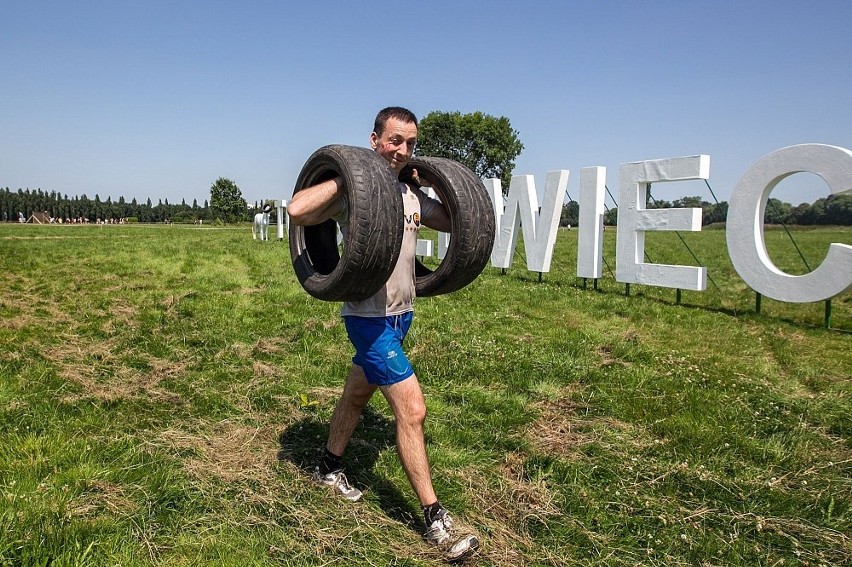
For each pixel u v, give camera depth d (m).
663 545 2.95
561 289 11.99
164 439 3.94
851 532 3.11
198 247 22.98
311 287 3.04
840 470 3.82
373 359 2.92
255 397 4.88
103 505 3.02
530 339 7.24
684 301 11.09
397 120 3.04
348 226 2.70
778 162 8.89
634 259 11.16
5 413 4.20
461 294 10.88
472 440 4.16
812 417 4.74
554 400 5.05
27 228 53.09
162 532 2.83
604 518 3.19
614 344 6.97
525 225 13.87
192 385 5.13
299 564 2.64
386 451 3.86
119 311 8.45
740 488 3.50
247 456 3.77
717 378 5.63
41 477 3.28
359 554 2.76
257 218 30.84
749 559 2.87
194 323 7.66
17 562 2.50
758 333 8.20
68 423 4.10
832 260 8.25
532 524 3.12
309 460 3.72
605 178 11.77
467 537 2.77
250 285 11.62
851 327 8.69
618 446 4.12
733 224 9.68
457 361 6.01
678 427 4.41
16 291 10.23
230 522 2.94
